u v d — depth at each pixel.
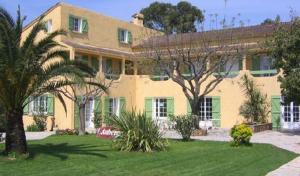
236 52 29.92
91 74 16.34
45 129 30.56
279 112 31.02
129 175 12.70
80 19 33.72
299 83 23.14
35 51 15.03
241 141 20.06
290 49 24.05
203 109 33.91
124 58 35.53
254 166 14.41
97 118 30.62
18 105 15.19
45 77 15.20
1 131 20.91
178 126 22.62
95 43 35.03
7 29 14.52
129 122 18.31
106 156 16.05
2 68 14.41
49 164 14.16
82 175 12.53
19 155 15.02
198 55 29.83
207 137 25.16
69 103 29.95
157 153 17.23
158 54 30.22
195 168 13.95
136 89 36.47
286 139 23.83
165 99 35.28
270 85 31.39
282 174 12.94
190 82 27.94
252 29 34.62
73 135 24.70
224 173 13.06
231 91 32.69
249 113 31.25
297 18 24.61
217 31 33.44
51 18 32.12
